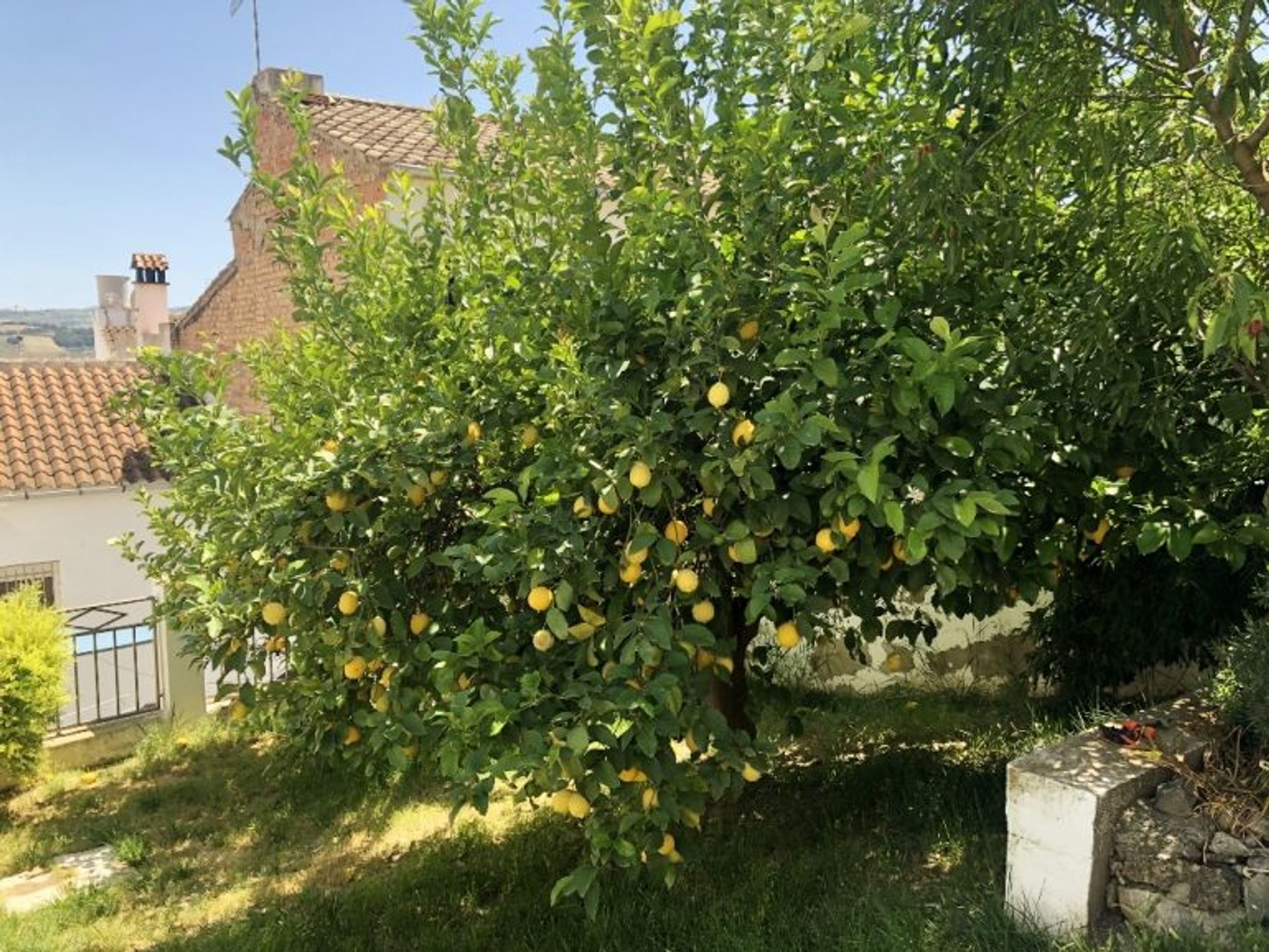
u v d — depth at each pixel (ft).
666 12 10.21
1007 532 10.87
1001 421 10.07
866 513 9.32
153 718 25.16
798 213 10.71
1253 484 12.32
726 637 11.39
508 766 8.65
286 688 12.79
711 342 9.76
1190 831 9.68
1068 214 11.66
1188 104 9.98
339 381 13.28
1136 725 11.38
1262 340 8.59
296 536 11.23
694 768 9.83
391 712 11.24
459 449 11.80
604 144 11.33
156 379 15.96
